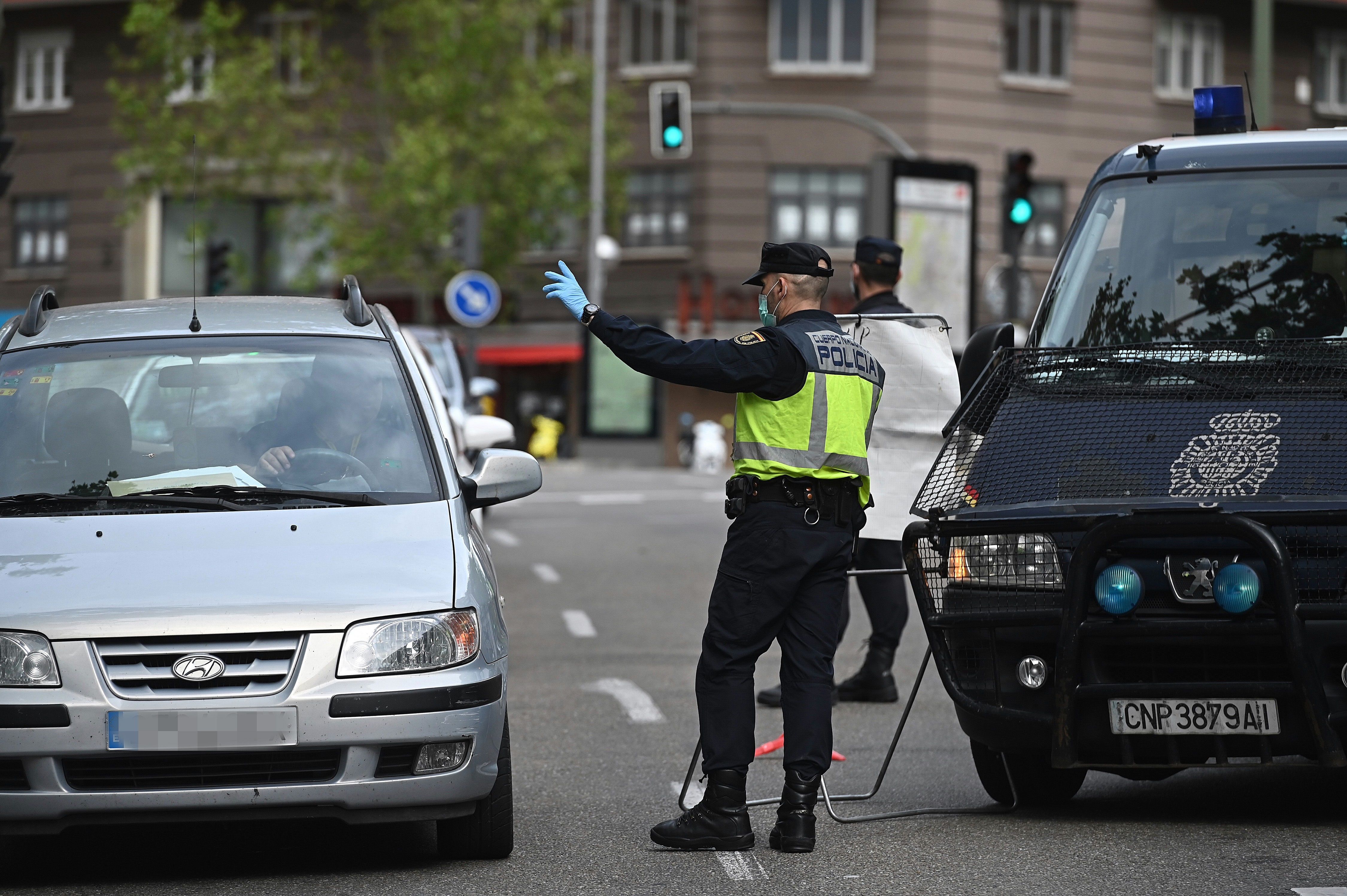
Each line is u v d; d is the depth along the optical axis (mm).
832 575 24500
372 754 22078
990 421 26500
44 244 170000
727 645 24219
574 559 67688
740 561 24109
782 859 23688
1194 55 157375
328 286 162875
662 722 34938
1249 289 27828
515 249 140750
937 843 24531
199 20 164500
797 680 24438
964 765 30516
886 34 147750
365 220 148500
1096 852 23672
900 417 29906
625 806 27359
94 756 21531
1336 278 27625
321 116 142500
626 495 102062
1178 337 27734
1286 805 27000
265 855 24469
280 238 165000
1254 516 23125
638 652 44750
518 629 49000
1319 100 161125
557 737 33438
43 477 25125
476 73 140375
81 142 168000
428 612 22641
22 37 169750
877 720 35219
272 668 21953
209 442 25641
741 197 148625
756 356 23797
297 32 143375
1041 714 24203
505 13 136875
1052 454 25578
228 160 142375
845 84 148000
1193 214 28766
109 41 167125
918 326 29938
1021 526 24391
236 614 22062
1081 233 29578
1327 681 22859
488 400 73312
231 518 24125
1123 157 30078
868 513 29906
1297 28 160000
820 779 24484
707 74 148875
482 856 23812
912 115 147625
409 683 22172
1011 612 24359
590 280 143625
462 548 24016
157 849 24984
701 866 23328
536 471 26469
